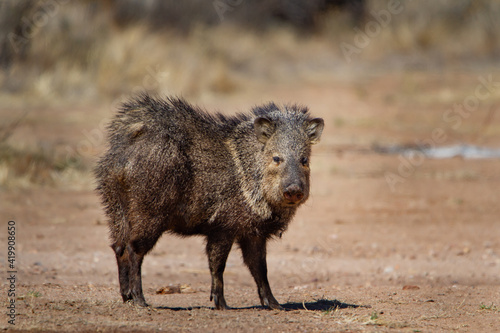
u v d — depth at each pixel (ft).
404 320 80.84
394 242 128.67
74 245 121.70
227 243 85.20
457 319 82.12
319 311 84.69
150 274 109.50
